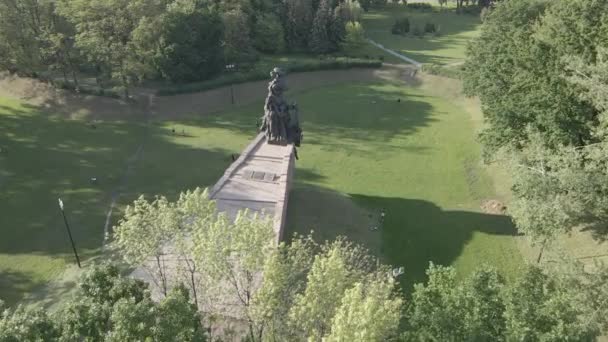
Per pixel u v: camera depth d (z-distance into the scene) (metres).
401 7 177.88
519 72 52.78
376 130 83.19
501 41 62.38
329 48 118.75
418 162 72.19
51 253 49.72
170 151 74.12
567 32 49.16
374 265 46.81
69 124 81.38
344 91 100.88
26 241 51.47
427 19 163.12
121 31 86.19
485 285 27.03
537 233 39.69
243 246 26.41
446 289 27.94
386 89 102.00
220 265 26.30
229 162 70.56
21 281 45.81
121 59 85.62
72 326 22.47
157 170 67.81
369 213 57.28
